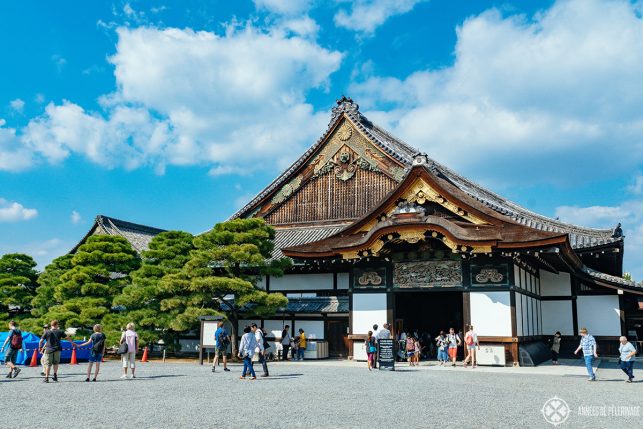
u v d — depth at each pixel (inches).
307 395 681.6
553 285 1529.3
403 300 1620.3
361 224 1336.1
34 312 1612.9
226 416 534.6
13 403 617.9
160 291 1322.6
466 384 808.9
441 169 1857.8
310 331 1408.7
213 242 1316.4
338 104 1790.1
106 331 1321.4
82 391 720.3
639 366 1193.4
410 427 484.1
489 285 1176.8
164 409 575.8
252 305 1304.1
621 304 1456.7
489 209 1235.9
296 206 1786.4
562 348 1491.1
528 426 494.6
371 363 1064.8
